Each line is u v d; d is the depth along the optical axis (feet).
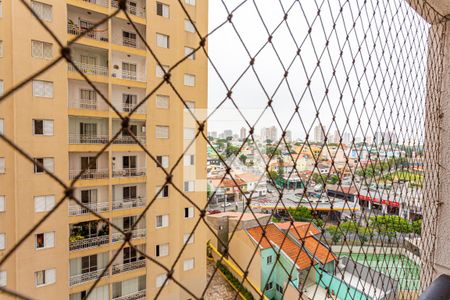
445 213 3.85
